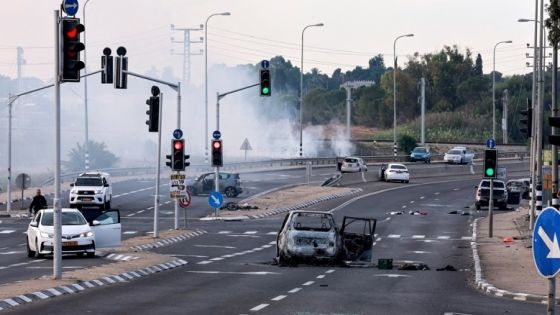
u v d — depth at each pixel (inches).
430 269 2373.3
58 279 1829.5
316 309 1455.5
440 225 4023.1
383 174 6717.5
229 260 2559.1
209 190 5349.4
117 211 2783.0
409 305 1545.3
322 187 5940.0
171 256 2544.3
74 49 1743.4
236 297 1633.9
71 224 2583.7
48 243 2534.5
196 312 1406.3
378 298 1648.6
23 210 4456.2
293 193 5521.7
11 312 1392.7
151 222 4067.4
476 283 1983.3
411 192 5856.3
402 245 3201.3
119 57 3299.7
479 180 6939.0
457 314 1429.6
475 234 3572.8
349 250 2498.8
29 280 1823.3
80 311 1409.9
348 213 4569.4
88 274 1974.7
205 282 1929.1
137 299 1587.1
